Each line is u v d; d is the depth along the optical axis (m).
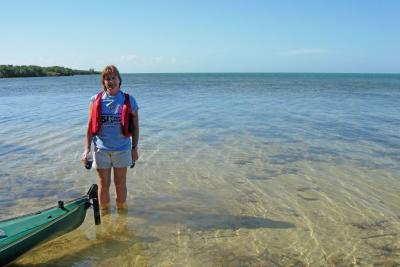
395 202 6.40
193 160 8.97
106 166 5.67
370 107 21.56
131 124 5.58
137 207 6.11
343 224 5.53
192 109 19.72
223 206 6.20
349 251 4.75
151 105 21.98
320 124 14.73
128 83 64.31
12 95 31.41
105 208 5.95
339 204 6.30
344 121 15.62
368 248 4.83
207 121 15.27
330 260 4.54
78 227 5.25
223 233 5.23
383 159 9.20
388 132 12.99
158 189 6.95
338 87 49.62
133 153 5.88
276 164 8.72
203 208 6.11
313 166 8.58
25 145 10.52
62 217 4.79
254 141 11.26
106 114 5.45
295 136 12.11
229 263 4.46
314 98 28.53
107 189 5.85
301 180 7.57
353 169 8.35
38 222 4.66
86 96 30.02
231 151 9.93
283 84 60.03
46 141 11.05
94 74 157.38
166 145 10.55
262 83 64.69
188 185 7.20
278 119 16.08
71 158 9.06
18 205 6.15
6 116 16.91
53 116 16.80
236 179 7.60
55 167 8.28
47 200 6.38
